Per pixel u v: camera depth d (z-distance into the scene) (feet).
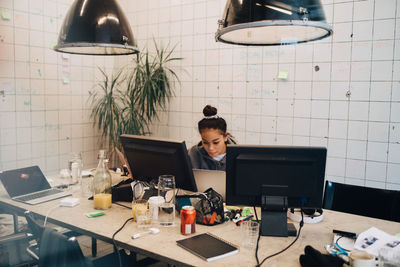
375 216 6.98
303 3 4.20
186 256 4.56
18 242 6.42
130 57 14.15
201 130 8.13
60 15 12.32
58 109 12.51
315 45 10.21
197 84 12.55
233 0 4.44
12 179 7.26
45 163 12.21
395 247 4.76
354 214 7.01
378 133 9.52
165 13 13.12
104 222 5.77
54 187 7.91
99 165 6.59
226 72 11.86
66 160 12.93
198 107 12.60
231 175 5.56
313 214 6.13
